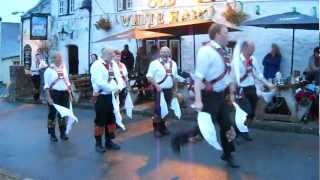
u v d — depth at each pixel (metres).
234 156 9.15
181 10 19.33
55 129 12.39
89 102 18.12
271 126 11.80
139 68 17.86
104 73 9.73
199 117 7.66
